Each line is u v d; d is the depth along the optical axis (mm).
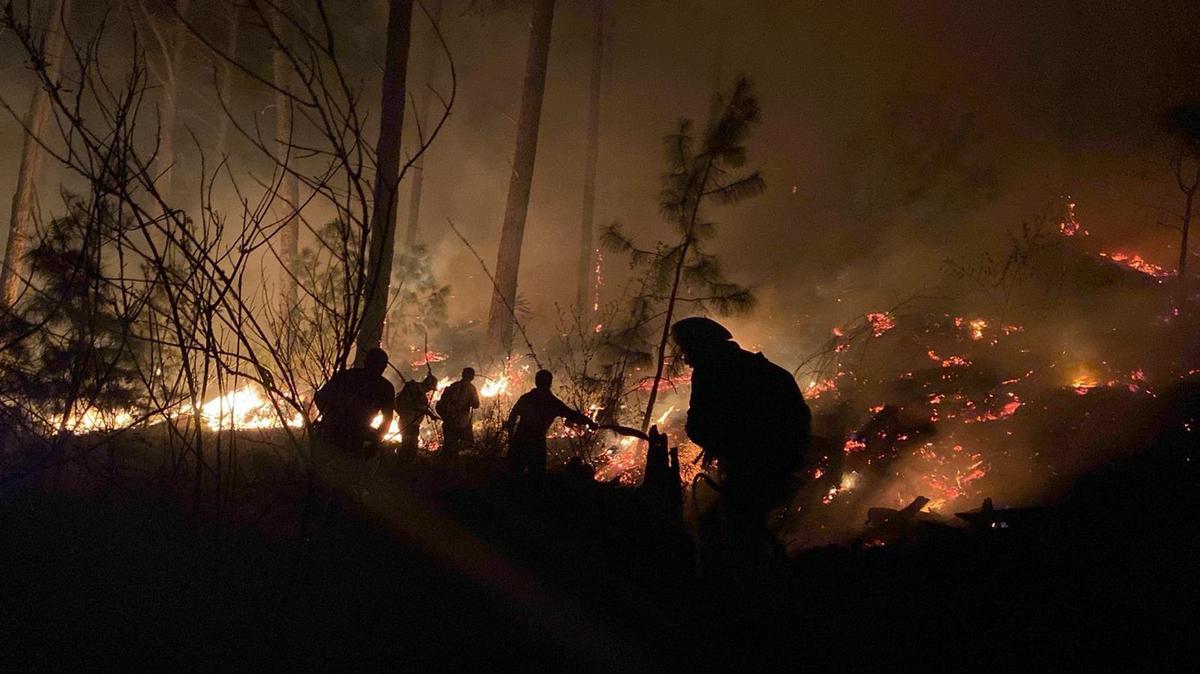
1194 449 8578
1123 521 6801
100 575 4703
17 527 5109
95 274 4684
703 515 5992
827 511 7953
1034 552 6059
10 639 4113
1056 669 4488
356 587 5055
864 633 4988
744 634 5004
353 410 5512
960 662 4602
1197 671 4375
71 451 5938
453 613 5008
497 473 8875
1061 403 10141
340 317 4742
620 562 5910
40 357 6211
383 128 14359
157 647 4137
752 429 5789
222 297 4520
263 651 4211
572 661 4520
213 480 5754
